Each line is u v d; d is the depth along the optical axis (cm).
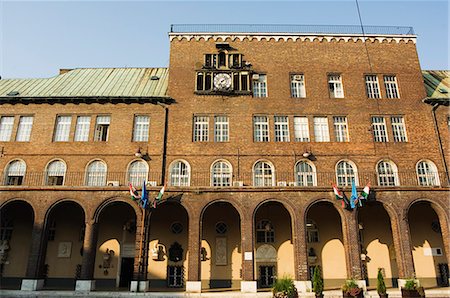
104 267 2734
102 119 3014
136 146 2889
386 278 2720
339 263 2734
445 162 2883
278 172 2822
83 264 2325
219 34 3238
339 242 2778
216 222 2788
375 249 2777
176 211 2819
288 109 3017
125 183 2798
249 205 2447
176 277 2695
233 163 2838
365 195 2408
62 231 2814
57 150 2894
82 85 3259
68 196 2469
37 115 3005
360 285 2278
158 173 2806
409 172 2844
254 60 3169
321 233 2800
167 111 2991
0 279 2709
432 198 2491
